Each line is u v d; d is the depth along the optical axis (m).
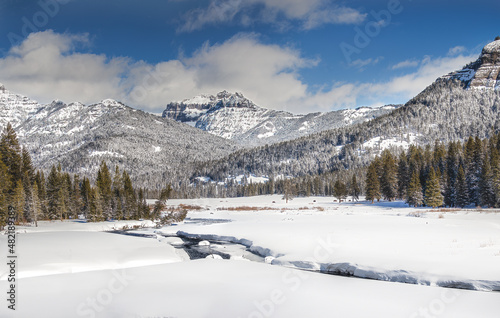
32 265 19.17
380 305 12.84
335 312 12.05
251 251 28.12
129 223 56.66
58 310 12.12
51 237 30.80
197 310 12.26
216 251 28.27
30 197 53.19
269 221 47.22
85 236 32.22
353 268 19.03
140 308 12.40
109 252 24.00
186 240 35.38
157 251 25.42
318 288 15.32
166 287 15.39
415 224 36.38
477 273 15.88
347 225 36.94
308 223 41.16
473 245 22.05
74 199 69.00
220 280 16.83
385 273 17.70
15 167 58.38
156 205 65.50
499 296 13.74
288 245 26.28
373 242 24.81
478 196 66.25
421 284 16.30
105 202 63.38
